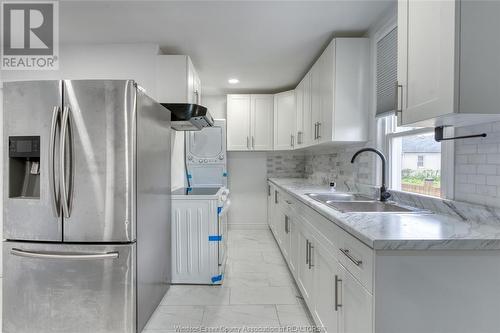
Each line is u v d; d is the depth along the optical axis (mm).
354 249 1247
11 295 1722
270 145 4469
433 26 1188
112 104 1647
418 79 1293
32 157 1735
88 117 1646
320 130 2791
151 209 1979
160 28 2471
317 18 2291
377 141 2312
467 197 1430
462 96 1067
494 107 1072
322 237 1710
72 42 2740
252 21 2346
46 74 2781
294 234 2582
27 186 1774
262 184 4789
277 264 3131
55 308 1696
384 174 2027
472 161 1399
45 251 1677
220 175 4258
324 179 3633
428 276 1069
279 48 2871
